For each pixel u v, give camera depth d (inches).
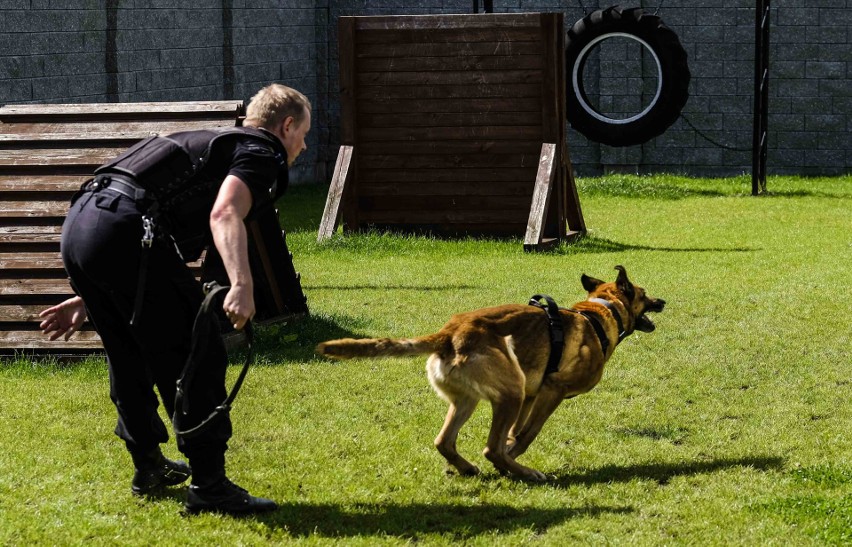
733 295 359.6
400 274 411.2
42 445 206.2
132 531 163.2
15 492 178.7
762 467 198.1
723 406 239.5
